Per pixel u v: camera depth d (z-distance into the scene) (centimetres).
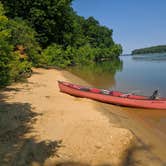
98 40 9900
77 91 1872
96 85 2867
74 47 5575
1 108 1421
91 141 1049
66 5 4309
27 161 871
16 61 2169
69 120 1277
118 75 3938
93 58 7606
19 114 1334
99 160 919
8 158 877
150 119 1548
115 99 1803
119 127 1233
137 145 1072
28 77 2564
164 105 1764
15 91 1880
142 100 1772
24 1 3984
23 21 3600
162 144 1121
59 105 1566
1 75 1780
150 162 946
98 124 1238
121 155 972
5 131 1105
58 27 4466
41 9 4084
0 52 1719
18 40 2816
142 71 4600
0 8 1955
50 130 1142
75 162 895
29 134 1088
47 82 2375
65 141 1038
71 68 5056
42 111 1414
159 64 6725
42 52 4003
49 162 883
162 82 3088
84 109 1509
